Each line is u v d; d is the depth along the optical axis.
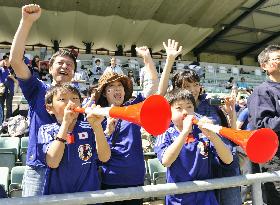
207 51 26.97
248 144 1.42
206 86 19.27
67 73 2.54
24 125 7.00
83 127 2.04
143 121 1.32
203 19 21.39
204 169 2.21
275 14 22.31
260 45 26.20
